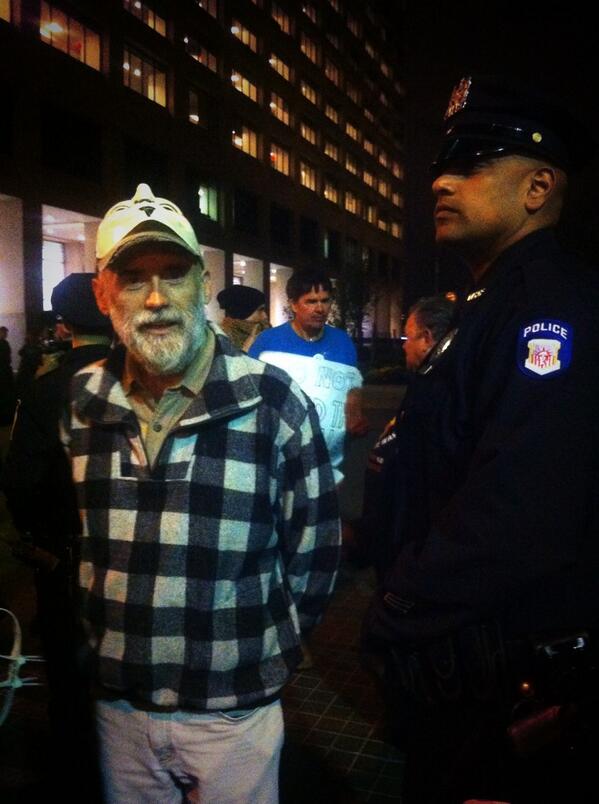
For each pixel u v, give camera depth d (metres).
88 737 2.26
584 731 1.20
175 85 34.00
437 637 1.31
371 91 64.88
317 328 3.52
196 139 36.09
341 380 3.25
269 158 44.81
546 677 1.24
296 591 1.62
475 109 1.45
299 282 3.45
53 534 2.16
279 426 1.53
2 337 10.57
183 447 1.46
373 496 2.20
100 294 1.59
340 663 3.41
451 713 1.37
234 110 40.16
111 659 1.48
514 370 1.24
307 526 1.57
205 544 1.44
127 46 30.70
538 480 1.16
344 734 2.81
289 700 3.07
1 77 23.84
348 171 59.28
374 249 66.44
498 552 1.17
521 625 1.27
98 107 28.41
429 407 1.46
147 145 31.88
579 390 1.19
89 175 28.20
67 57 26.61
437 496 1.43
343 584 4.43
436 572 1.24
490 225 1.47
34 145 25.20
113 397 1.50
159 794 1.58
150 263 1.43
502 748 1.30
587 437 1.18
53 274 30.52
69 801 2.27
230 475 1.45
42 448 2.09
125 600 1.45
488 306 1.40
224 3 38.91
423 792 1.47
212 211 38.56
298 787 2.49
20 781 2.53
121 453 1.49
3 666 3.32
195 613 1.44
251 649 1.47
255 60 42.72
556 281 1.29
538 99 1.40
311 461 1.55
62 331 4.96
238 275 44.75
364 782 2.52
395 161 72.31
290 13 48.22
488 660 1.28
